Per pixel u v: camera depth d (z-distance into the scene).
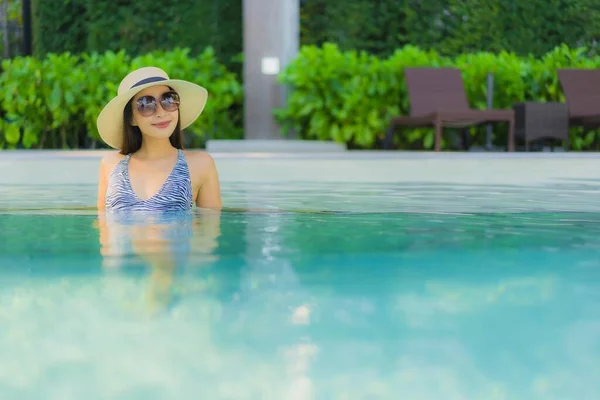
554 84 9.49
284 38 8.88
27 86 8.80
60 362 0.78
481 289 1.13
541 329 0.90
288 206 2.69
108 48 9.72
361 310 1.00
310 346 0.83
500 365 0.78
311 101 8.80
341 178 4.33
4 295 1.08
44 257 1.43
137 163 2.63
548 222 2.13
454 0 9.97
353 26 9.84
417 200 2.91
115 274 1.25
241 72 9.70
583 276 1.24
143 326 0.91
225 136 9.33
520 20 10.26
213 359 0.79
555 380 0.73
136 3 9.60
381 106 9.09
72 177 4.43
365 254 1.48
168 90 2.57
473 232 1.86
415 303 1.04
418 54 9.23
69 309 0.99
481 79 9.27
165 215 2.37
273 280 1.20
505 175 4.55
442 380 0.73
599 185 3.74
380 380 0.73
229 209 2.57
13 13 12.09
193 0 9.59
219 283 1.18
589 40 10.57
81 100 8.86
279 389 0.71
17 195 3.21
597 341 0.86
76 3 9.84
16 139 8.95
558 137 8.80
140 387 0.71
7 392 0.70
